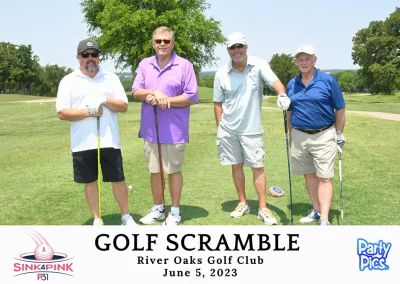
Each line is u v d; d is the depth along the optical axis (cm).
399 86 5756
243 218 480
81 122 412
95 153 419
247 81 450
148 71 447
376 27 6116
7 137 1201
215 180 650
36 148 986
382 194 568
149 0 4369
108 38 4291
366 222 461
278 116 1716
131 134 1204
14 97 5412
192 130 1277
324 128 436
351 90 13162
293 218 484
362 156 834
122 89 429
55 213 507
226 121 466
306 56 423
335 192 580
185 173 696
